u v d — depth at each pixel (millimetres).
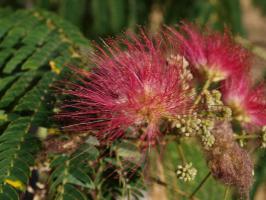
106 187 184
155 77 182
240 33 319
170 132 187
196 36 213
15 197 164
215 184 221
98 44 194
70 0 313
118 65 186
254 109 203
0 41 223
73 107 186
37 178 195
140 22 325
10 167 170
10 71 206
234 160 179
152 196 206
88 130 183
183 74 188
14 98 196
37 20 233
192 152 225
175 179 214
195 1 315
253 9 374
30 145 178
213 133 182
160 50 195
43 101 194
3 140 178
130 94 179
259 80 222
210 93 191
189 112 183
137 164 186
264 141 189
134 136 187
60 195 170
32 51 214
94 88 185
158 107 180
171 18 322
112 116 178
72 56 216
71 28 231
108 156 186
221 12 315
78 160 178
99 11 314
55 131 185
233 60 206
